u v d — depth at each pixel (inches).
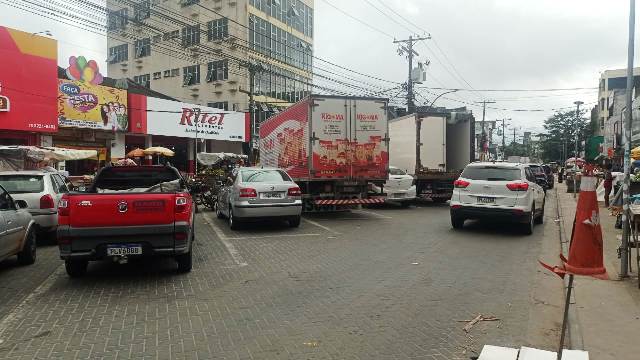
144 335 198.7
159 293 262.2
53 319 219.1
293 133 619.2
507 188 467.8
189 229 299.4
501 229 512.7
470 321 219.3
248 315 224.8
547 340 199.8
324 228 510.9
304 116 586.2
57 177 468.4
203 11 1718.8
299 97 1840.6
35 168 665.6
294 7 1881.2
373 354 180.7
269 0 1758.1
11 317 221.9
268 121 715.4
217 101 1766.7
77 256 280.1
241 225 514.6
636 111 975.0
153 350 182.9
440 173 762.2
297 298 253.0
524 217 464.4
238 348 185.0
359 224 542.9
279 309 234.2
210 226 533.6
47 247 414.6
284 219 504.7
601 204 775.1
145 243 287.1
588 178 148.9
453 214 490.9
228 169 981.8
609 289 271.6
